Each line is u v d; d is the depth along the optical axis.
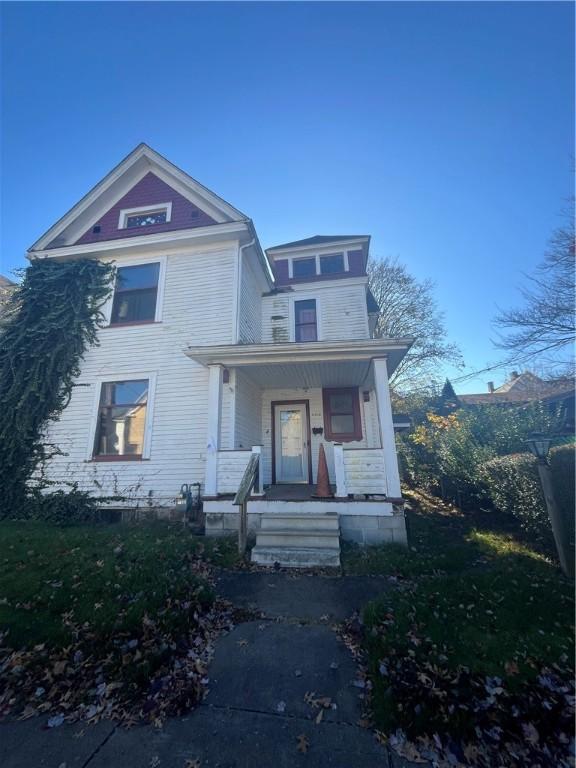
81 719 2.42
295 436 9.89
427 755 2.10
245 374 8.57
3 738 2.25
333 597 4.22
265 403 10.12
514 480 6.46
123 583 4.23
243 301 9.61
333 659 3.07
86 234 10.27
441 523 7.73
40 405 8.52
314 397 10.01
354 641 3.33
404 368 22.20
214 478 6.86
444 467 10.04
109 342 9.05
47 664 2.92
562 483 4.87
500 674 2.70
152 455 8.11
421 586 4.31
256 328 10.83
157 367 8.71
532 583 4.34
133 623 3.41
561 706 2.41
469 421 11.08
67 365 8.82
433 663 2.83
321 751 2.14
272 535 5.66
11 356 8.81
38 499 7.98
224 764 2.06
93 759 2.10
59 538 5.98
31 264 9.65
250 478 5.98
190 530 6.74
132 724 2.37
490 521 7.71
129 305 9.54
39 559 4.98
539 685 2.59
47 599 3.87
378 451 6.41
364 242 12.34
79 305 9.24
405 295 23.20
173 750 2.16
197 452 8.01
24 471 8.20
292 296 11.75
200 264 9.46
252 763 2.07
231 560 5.36
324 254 12.52
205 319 8.98
